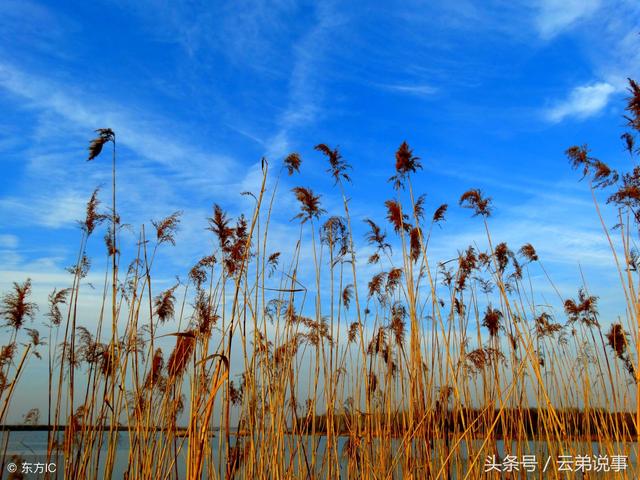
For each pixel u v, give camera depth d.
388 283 8.87
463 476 7.50
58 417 6.77
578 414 8.86
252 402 6.30
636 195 6.14
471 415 8.05
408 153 8.06
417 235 8.19
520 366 7.31
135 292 7.05
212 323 6.23
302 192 8.15
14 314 7.14
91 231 7.34
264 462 6.42
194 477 4.03
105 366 6.78
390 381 7.88
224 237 6.79
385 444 7.64
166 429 6.45
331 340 8.11
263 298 6.89
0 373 7.01
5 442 7.03
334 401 7.83
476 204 8.39
